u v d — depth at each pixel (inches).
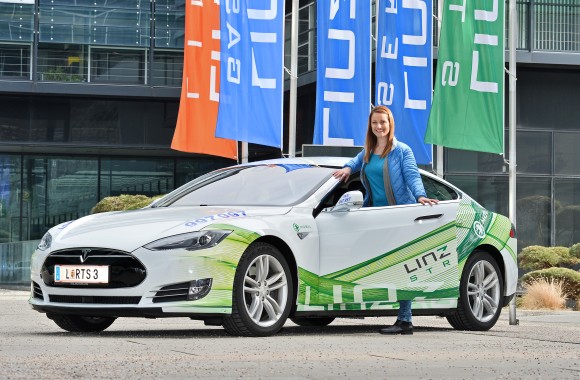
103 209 962.1
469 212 367.9
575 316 527.8
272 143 587.2
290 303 311.9
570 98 970.7
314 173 339.9
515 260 389.7
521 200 949.8
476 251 371.2
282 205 322.3
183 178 1162.6
